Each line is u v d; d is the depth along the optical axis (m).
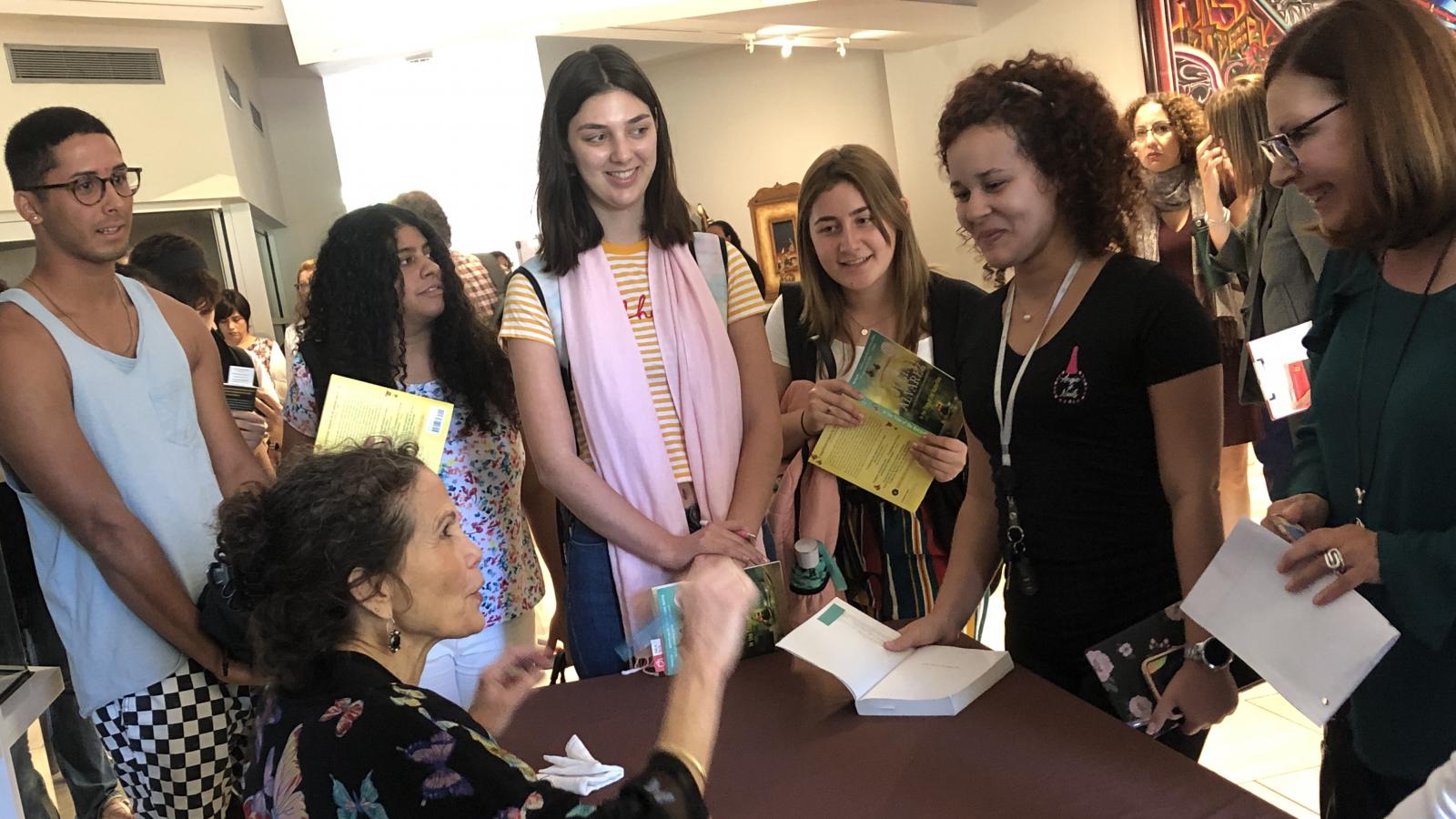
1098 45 6.70
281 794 0.95
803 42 7.14
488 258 5.06
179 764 1.95
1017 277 1.69
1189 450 1.50
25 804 2.32
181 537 1.93
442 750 0.92
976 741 1.38
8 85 5.14
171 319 2.10
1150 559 1.59
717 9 5.75
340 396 2.03
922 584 2.25
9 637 1.72
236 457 2.15
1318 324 1.43
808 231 2.38
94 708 1.93
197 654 1.87
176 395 2.00
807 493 2.30
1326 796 1.52
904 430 2.10
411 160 8.40
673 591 1.76
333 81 8.16
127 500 1.90
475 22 5.30
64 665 2.63
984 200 1.57
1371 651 1.12
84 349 1.87
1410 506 1.22
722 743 1.48
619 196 1.89
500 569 2.31
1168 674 1.50
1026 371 1.62
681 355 1.97
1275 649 1.23
